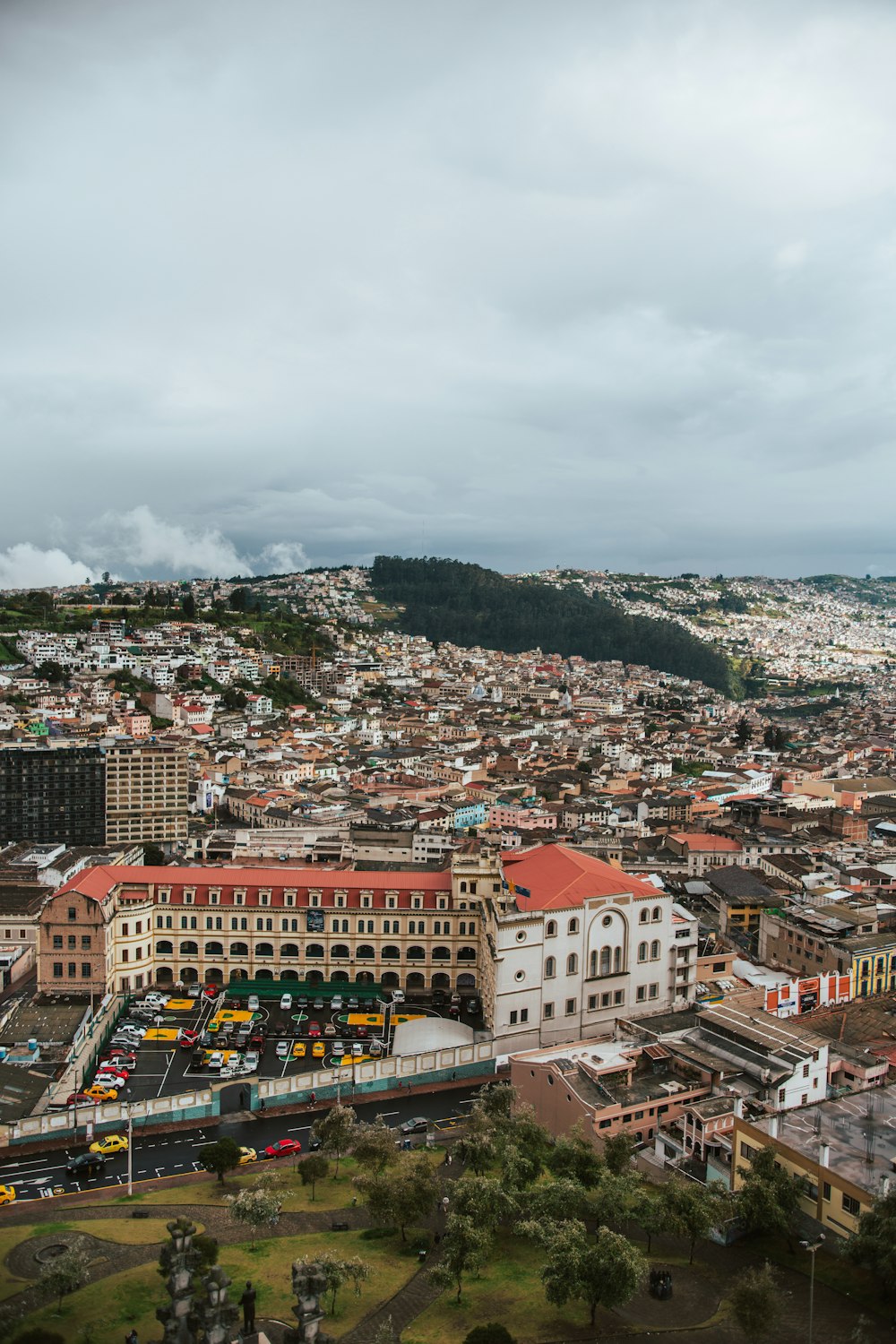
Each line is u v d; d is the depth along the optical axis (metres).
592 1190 114.69
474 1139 117.94
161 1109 145.62
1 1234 109.81
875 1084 138.25
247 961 197.12
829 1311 95.25
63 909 182.25
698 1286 101.00
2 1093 147.12
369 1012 186.75
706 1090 133.88
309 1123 146.88
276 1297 95.69
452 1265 97.69
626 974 177.50
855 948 191.25
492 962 168.88
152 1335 87.56
